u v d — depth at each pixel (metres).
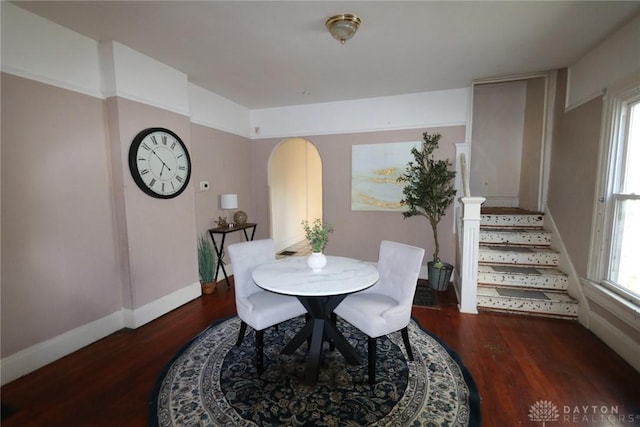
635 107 2.28
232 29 2.34
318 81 3.56
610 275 2.53
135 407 1.82
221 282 4.12
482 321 2.93
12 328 2.07
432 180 3.61
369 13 2.12
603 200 2.53
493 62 3.04
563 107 3.30
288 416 1.73
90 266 2.54
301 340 2.26
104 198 2.64
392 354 2.37
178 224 3.26
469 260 3.08
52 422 1.71
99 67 2.57
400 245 2.44
